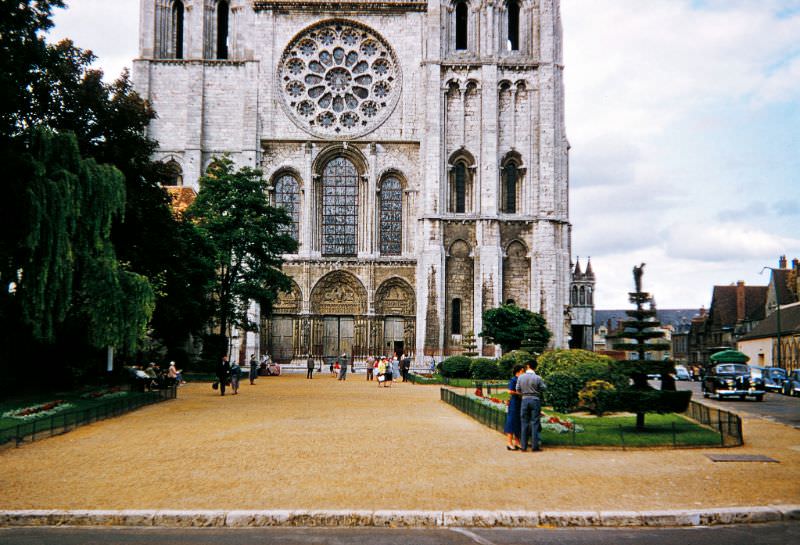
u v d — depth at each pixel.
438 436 23.12
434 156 74.62
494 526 13.00
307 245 75.25
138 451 20.05
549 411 29.97
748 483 16.02
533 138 76.44
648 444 21.00
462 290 75.06
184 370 60.59
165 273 46.50
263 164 75.81
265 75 76.31
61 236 30.53
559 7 78.00
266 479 16.22
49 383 39.19
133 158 41.53
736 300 114.75
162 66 75.56
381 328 75.25
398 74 77.12
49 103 36.97
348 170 77.12
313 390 45.47
